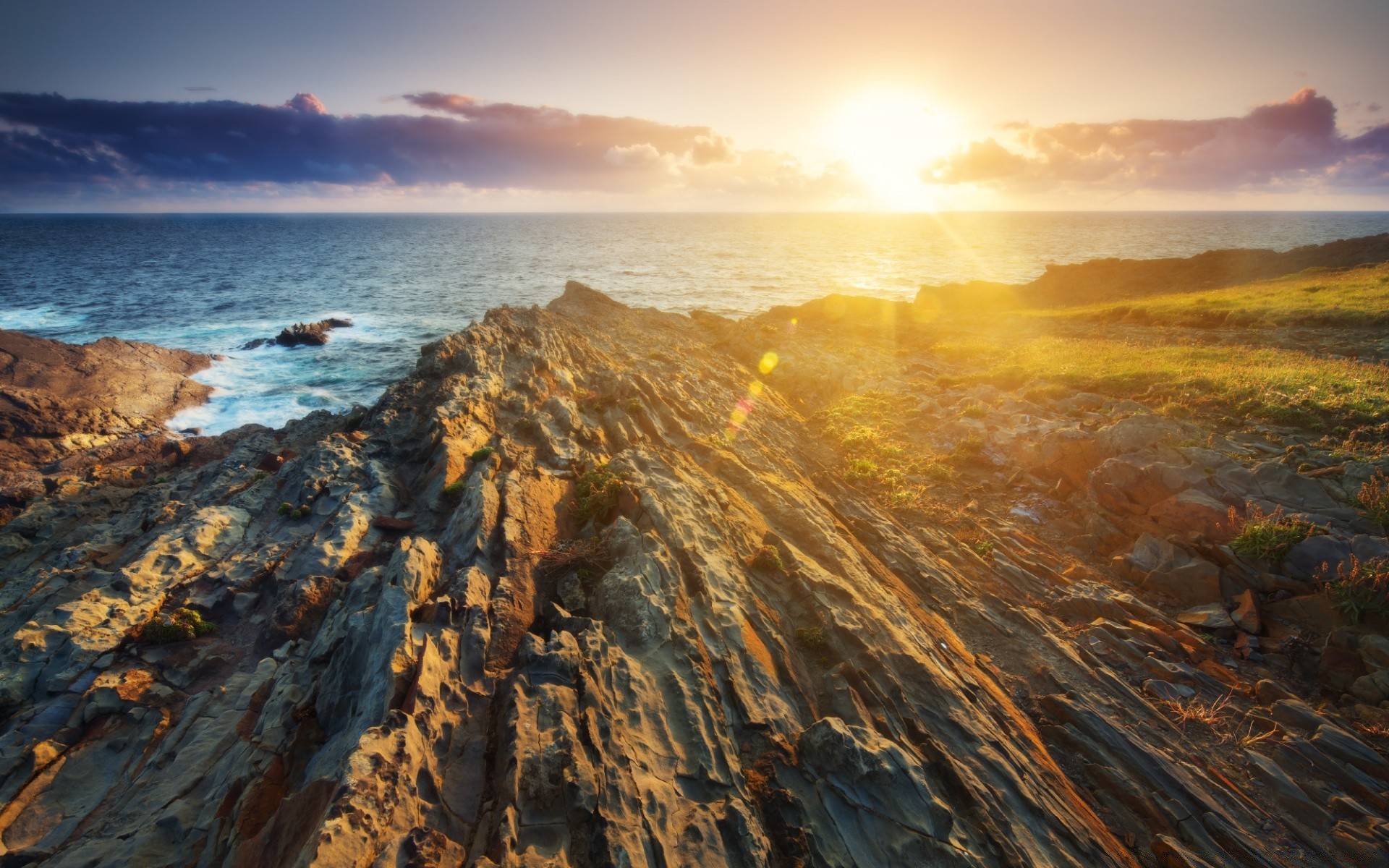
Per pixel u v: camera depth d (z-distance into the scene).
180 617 17.80
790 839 12.25
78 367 55.03
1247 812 15.42
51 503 31.23
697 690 15.00
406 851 10.18
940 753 14.68
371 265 180.75
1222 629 21.12
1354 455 25.73
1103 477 28.09
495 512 21.08
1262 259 86.38
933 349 59.03
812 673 17.25
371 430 29.20
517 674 14.52
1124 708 18.53
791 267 188.38
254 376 65.19
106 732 14.69
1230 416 32.12
